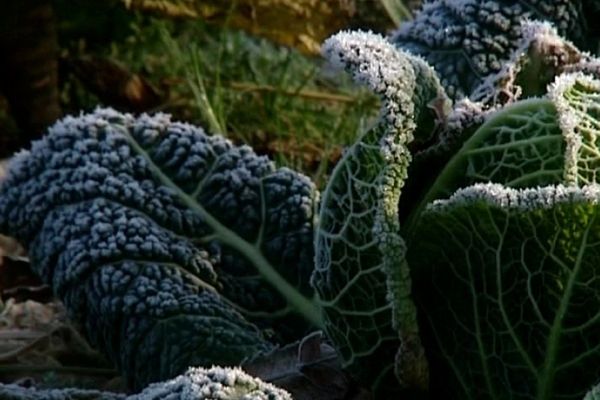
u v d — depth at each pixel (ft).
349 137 9.20
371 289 5.90
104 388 6.93
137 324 6.39
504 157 5.82
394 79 5.82
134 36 10.03
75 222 6.63
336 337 6.07
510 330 5.76
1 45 8.92
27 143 9.20
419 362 5.84
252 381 5.58
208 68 10.09
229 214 6.74
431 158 5.98
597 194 5.54
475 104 5.99
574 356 5.72
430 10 7.30
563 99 5.78
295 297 6.66
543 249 5.65
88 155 6.77
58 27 9.66
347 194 5.92
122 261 6.52
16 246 7.83
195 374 5.59
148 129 6.84
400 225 5.95
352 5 9.78
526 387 5.78
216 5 9.52
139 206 6.67
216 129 8.84
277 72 10.28
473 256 5.77
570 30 7.15
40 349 7.20
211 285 6.59
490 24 7.09
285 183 6.79
